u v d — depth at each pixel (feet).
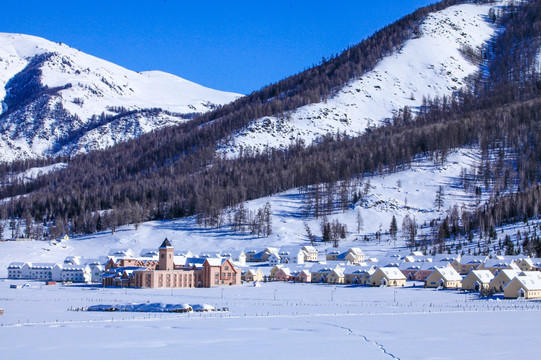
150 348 294.25
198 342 310.45
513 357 269.23
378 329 352.90
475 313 430.20
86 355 278.46
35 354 281.54
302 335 331.98
